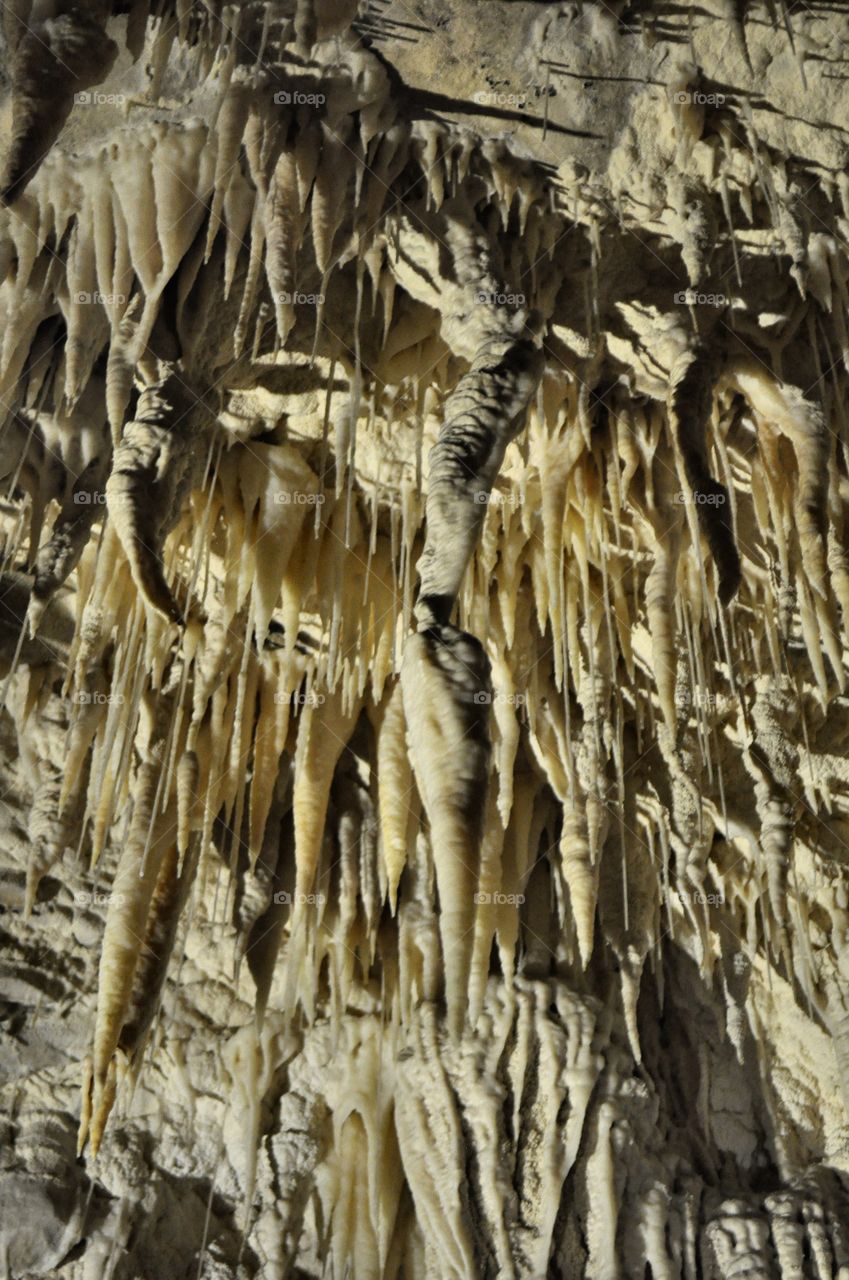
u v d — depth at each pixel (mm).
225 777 8609
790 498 7453
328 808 9562
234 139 5859
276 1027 9445
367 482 7852
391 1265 8875
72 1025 9344
